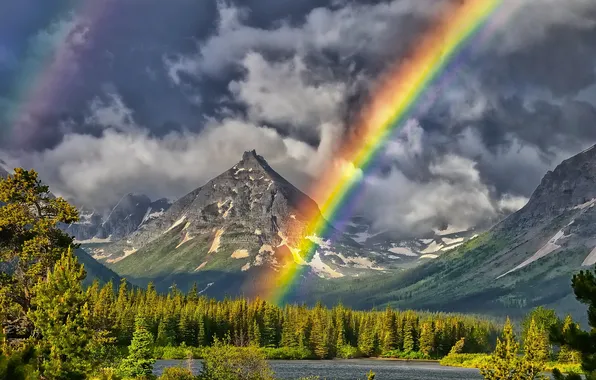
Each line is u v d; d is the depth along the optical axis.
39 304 47.25
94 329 50.47
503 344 55.44
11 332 50.22
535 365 53.78
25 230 54.97
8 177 54.88
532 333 56.53
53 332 45.84
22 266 54.41
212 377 62.84
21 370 22.88
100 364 54.59
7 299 51.69
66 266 49.56
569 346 26.55
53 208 56.41
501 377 54.12
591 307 26.75
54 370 44.41
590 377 25.16
